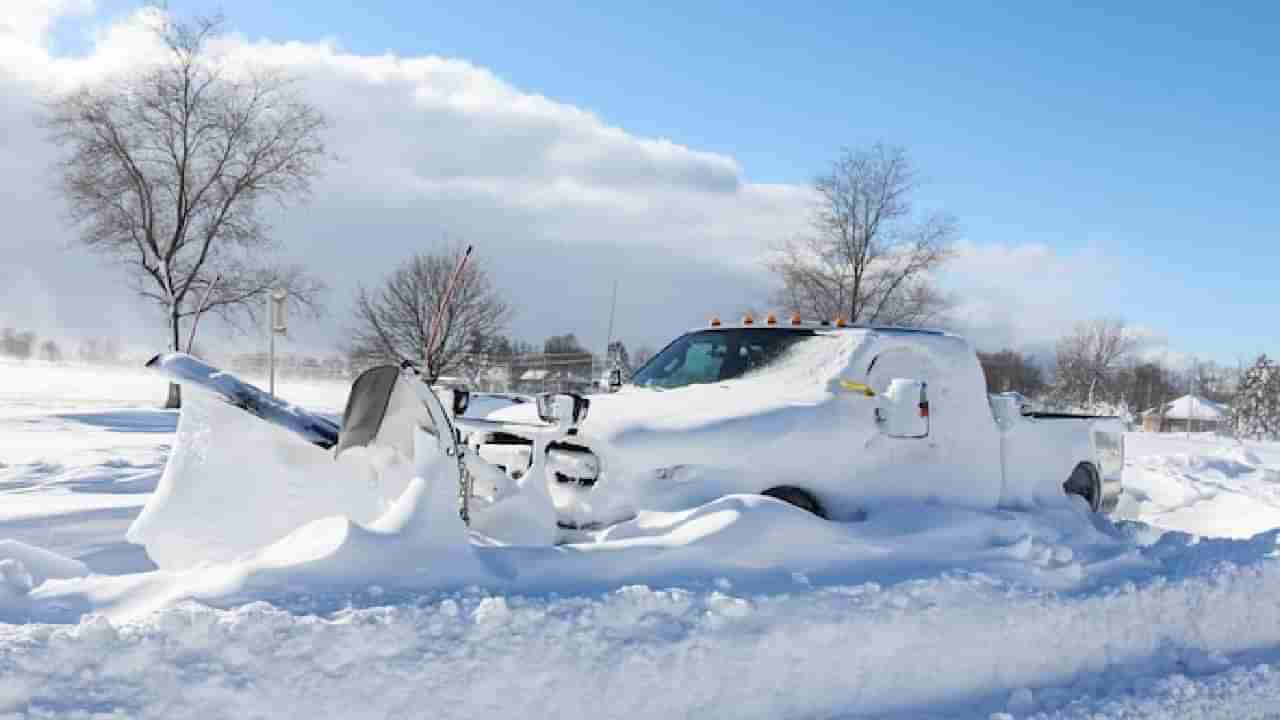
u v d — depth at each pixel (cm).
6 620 354
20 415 2122
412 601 385
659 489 534
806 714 419
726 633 414
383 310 3434
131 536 481
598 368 2188
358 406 502
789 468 563
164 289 3048
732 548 472
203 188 3069
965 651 466
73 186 3006
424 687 353
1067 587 534
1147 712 446
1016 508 653
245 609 358
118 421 2092
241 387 501
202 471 490
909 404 592
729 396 611
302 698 335
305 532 425
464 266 479
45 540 605
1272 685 485
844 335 652
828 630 434
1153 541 648
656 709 386
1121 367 5581
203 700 323
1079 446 721
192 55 3056
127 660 325
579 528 523
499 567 429
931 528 542
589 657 383
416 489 437
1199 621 543
